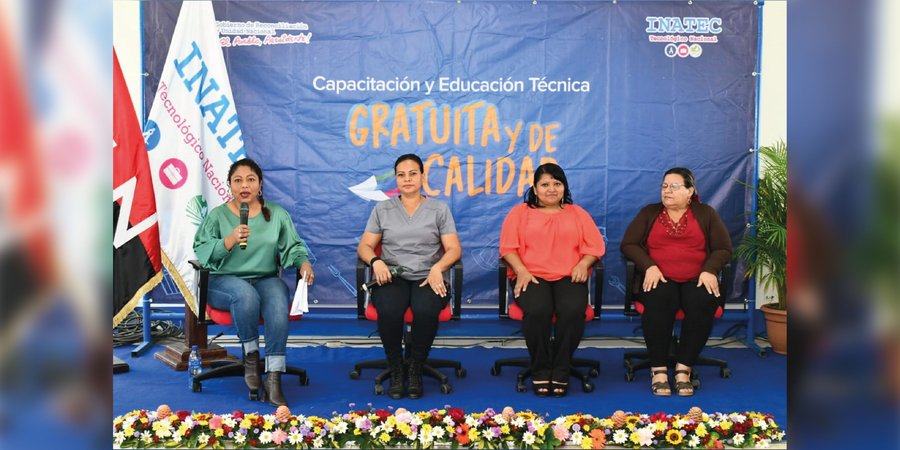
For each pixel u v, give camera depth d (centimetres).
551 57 496
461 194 503
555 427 329
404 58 497
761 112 519
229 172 409
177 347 461
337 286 509
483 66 497
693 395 402
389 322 396
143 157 417
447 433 334
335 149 502
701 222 428
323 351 493
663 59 498
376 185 504
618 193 503
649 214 438
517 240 429
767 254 477
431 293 404
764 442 328
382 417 340
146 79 489
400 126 500
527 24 496
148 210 416
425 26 495
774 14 512
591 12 495
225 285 397
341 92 498
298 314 398
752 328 504
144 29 488
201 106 464
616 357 484
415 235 423
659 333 412
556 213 432
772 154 484
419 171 427
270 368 385
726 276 413
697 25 497
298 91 498
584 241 426
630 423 335
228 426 329
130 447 319
